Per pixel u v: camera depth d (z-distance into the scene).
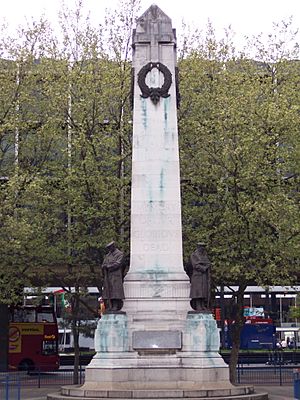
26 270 40.00
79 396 26.02
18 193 38.03
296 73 41.00
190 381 26.89
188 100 39.47
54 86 39.75
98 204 38.44
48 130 39.53
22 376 50.03
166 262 29.02
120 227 38.12
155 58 30.75
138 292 28.56
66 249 39.19
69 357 64.75
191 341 27.59
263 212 34.69
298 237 35.75
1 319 55.69
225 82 39.56
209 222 37.31
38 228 37.22
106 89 39.06
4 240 36.47
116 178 37.78
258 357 63.69
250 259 35.66
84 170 38.16
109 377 26.80
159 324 27.98
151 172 29.73
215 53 41.66
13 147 42.09
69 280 42.06
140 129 30.08
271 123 36.22
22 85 40.59
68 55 41.16
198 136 37.59
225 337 68.25
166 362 27.22
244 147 35.03
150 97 30.31
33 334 55.88
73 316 42.09
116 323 27.67
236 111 36.31
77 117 39.69
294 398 29.42
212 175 37.00
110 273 28.38
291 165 37.34
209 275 28.48
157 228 29.31
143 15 31.45
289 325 92.62
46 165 40.06
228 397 25.44
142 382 26.84
